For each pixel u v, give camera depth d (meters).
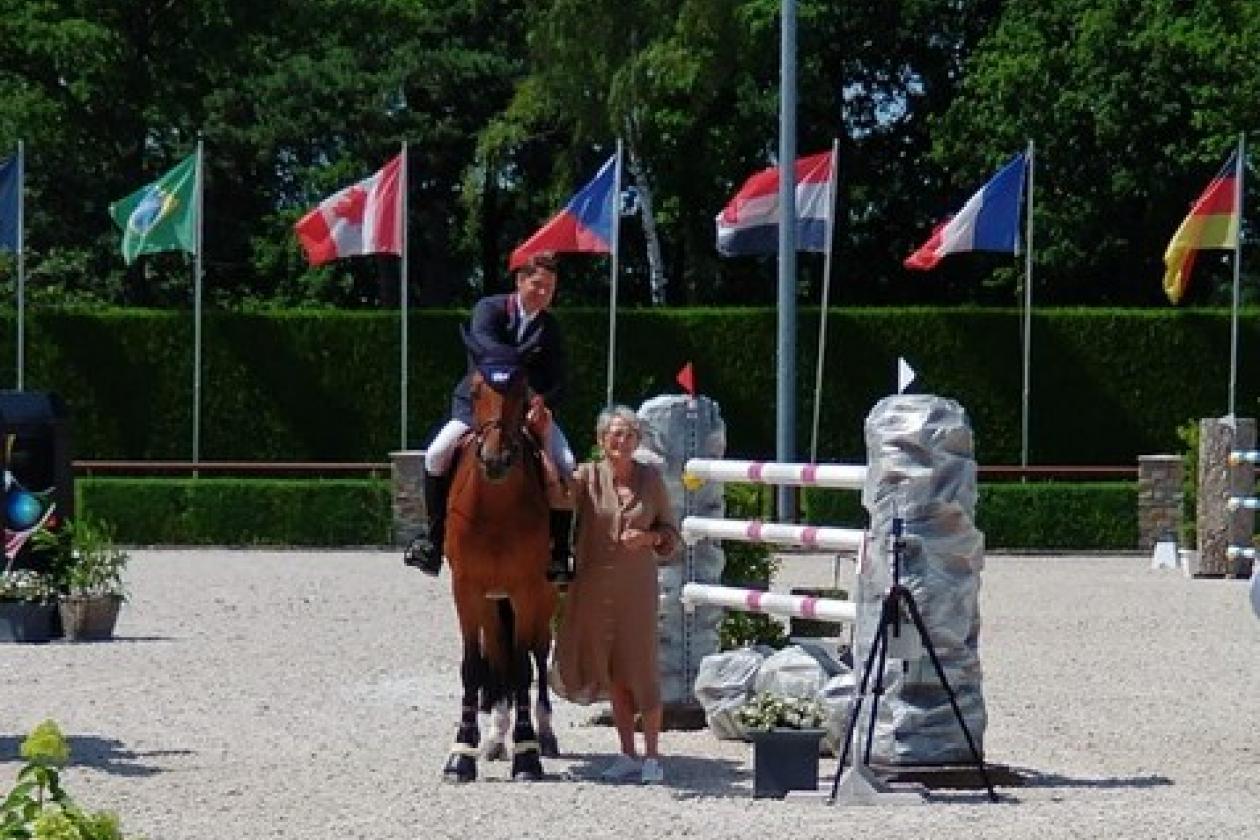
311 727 15.01
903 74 54.06
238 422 40.12
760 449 39.81
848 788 12.19
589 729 15.37
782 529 14.59
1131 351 39.84
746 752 14.34
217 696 16.62
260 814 11.52
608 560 13.11
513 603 12.95
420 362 40.03
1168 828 11.17
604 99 47.22
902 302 55.06
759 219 35.25
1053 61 47.88
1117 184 47.78
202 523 37.38
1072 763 13.88
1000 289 53.88
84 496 37.44
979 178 49.72
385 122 52.09
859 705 12.38
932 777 12.66
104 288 52.09
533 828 11.18
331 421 40.12
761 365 39.84
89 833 7.38
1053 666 19.05
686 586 15.40
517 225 55.91
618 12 46.88
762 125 50.78
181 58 46.09
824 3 50.72
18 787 7.97
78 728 14.88
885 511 12.97
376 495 37.19
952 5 52.84
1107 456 39.97
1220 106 46.78
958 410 13.04
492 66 52.47
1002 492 37.03
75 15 45.47
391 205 37.31
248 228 54.38
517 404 12.69
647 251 55.88
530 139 51.16
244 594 25.97
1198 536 30.73
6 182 38.09
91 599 20.77
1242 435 30.12
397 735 14.66
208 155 52.16
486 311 13.13
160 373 40.09
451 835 10.95
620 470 13.19
